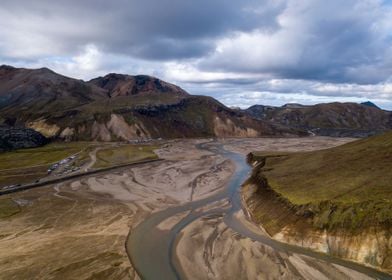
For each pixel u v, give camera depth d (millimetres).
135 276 43625
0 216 67000
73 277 43406
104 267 45781
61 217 66375
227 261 47000
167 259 48438
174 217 65562
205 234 56469
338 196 54969
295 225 53656
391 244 44156
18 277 43344
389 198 50000
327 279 41719
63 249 51375
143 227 60781
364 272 42875
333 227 49562
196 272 44594
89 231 58875
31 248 51844
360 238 46469
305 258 46969
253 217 64062
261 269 44469
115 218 65625
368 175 61781
